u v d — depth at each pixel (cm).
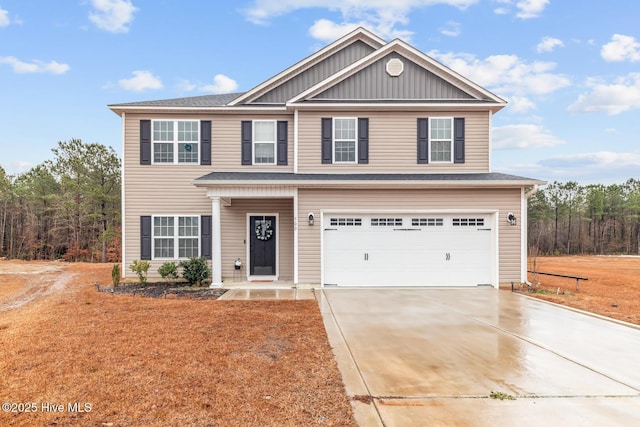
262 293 1120
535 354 582
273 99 1474
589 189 4597
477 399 427
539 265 2358
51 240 3409
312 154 1373
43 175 3328
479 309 904
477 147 1380
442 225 1246
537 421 381
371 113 1377
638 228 4544
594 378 491
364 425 369
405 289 1198
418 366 527
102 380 470
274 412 393
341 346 613
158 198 1375
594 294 1152
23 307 950
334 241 1241
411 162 1376
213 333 678
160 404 409
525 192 1243
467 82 1384
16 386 452
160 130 1383
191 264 1256
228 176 1282
